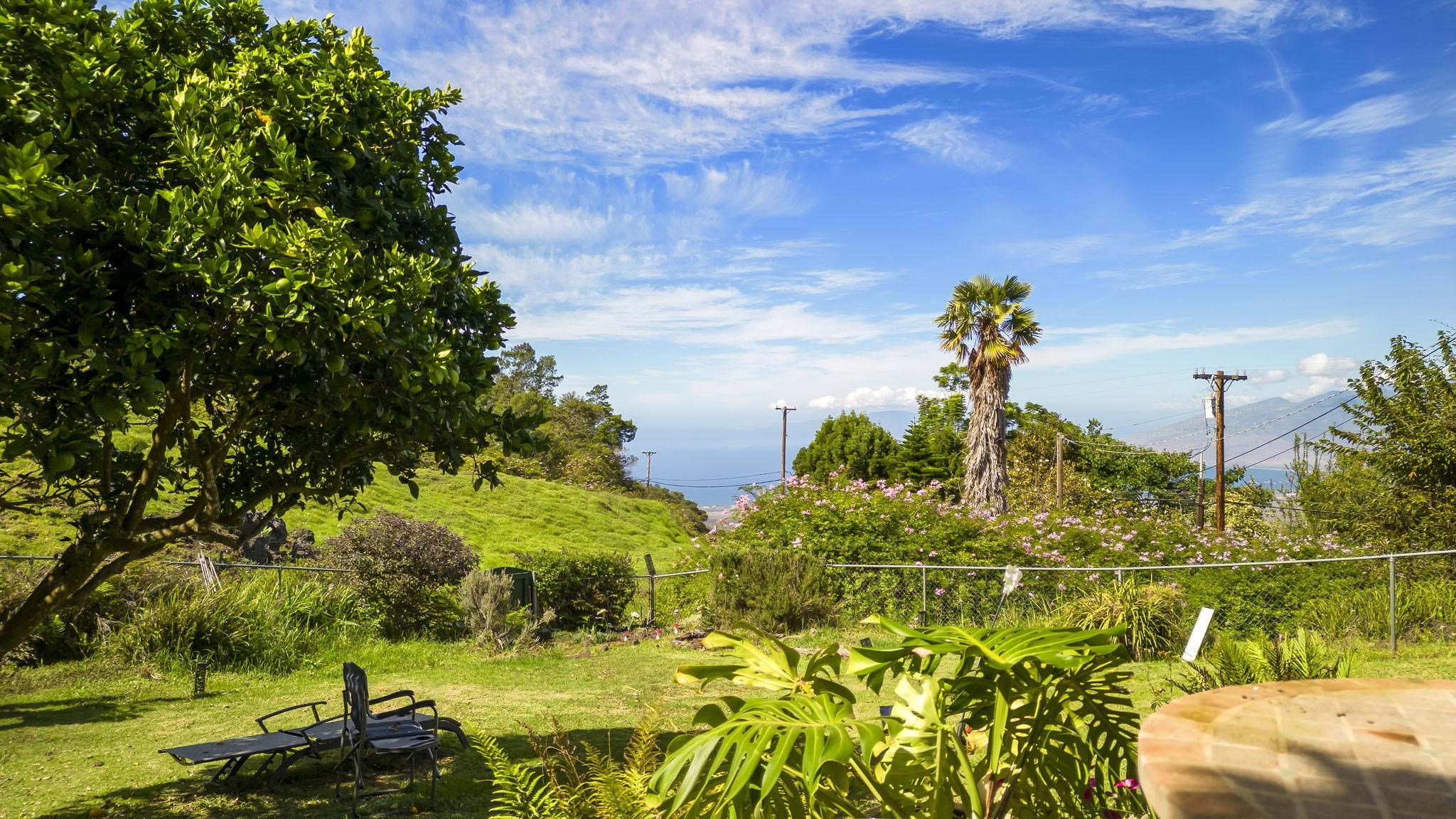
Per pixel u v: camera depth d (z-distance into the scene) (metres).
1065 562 15.48
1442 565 12.73
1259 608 12.04
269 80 4.23
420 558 13.47
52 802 5.67
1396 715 1.26
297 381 3.87
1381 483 14.62
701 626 13.83
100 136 3.80
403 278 4.00
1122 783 2.54
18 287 3.10
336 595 12.81
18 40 3.48
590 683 9.91
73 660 10.37
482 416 4.54
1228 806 0.95
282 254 3.64
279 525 15.84
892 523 16.05
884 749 2.36
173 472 4.64
